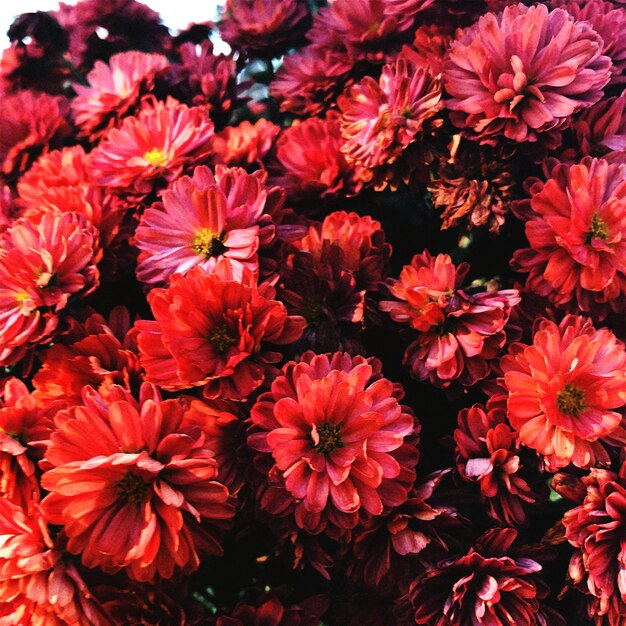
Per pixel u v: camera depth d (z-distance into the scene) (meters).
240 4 0.44
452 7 0.35
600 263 0.29
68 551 0.25
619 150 0.31
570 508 0.29
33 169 0.36
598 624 0.27
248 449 0.27
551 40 0.31
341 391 0.26
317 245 0.32
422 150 0.31
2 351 0.28
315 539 0.27
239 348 0.26
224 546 0.30
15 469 0.26
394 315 0.30
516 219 0.32
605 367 0.28
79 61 0.48
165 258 0.29
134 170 0.32
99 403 0.25
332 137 0.35
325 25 0.39
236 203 0.29
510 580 0.26
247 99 0.42
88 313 0.30
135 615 0.27
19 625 0.26
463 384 0.29
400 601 0.28
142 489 0.25
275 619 0.27
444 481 0.30
